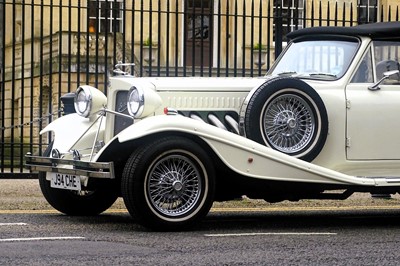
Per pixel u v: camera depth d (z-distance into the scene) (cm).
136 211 1068
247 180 1118
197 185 1091
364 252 963
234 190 1159
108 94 1186
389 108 1211
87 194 1250
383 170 1216
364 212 1367
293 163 1126
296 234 1090
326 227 1171
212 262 884
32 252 921
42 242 986
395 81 1224
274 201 1189
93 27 3203
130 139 1052
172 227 1082
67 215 1258
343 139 1191
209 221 1222
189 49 3306
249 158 1111
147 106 1102
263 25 3328
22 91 1803
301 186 1141
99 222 1183
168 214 1080
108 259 888
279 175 1125
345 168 1197
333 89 1194
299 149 1155
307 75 1222
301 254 941
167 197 1080
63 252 923
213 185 1095
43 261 873
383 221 1248
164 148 1067
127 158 1119
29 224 1151
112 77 1180
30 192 1559
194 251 946
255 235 1073
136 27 3186
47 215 1259
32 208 1351
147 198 1067
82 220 1204
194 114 1164
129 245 977
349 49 1221
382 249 986
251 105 1136
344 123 1191
